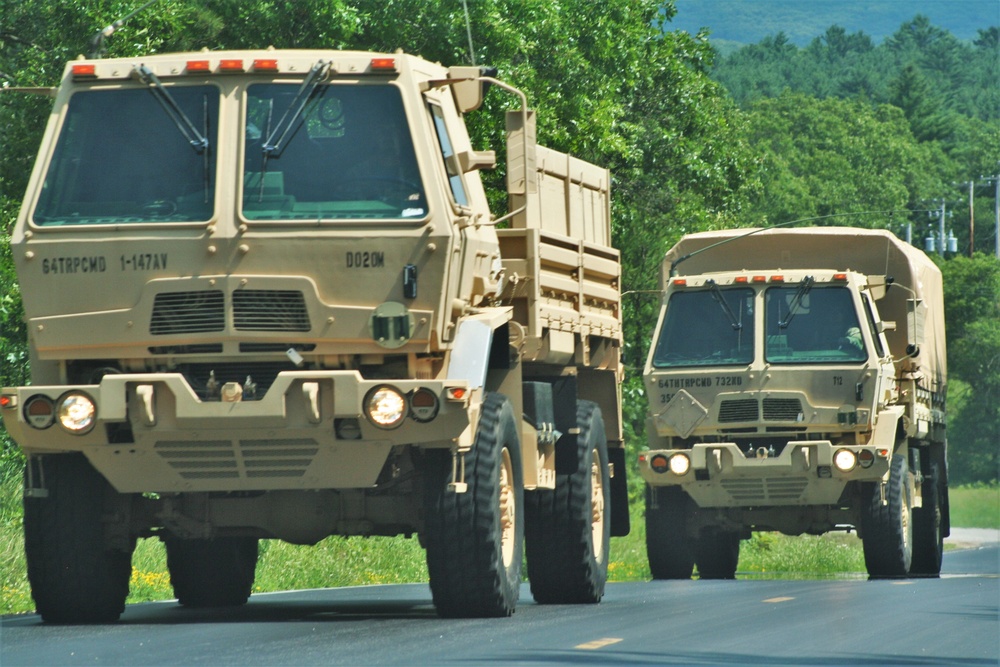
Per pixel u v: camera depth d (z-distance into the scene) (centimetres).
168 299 3541
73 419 3522
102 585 3838
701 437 6988
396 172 3591
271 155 3597
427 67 3812
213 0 7544
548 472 4378
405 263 3541
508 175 3916
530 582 4591
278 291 3528
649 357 6988
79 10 7131
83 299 3566
